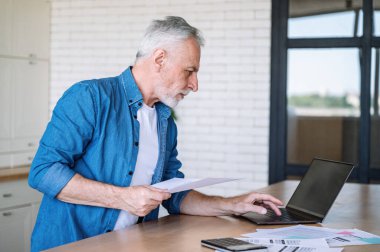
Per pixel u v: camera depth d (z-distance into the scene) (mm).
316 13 5441
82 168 2180
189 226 2205
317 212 2410
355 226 2285
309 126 5547
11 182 4641
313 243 1939
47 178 2051
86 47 5988
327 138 5516
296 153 5578
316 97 5527
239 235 2064
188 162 5703
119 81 2275
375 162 5355
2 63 5414
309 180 2605
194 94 5656
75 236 2129
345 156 5500
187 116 5688
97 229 2170
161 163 2350
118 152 2197
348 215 2531
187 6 5637
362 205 2814
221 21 5543
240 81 5520
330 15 5414
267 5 5430
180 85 2258
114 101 2215
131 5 5832
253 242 1945
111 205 2059
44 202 2199
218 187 5629
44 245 2162
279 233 2098
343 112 5477
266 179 5504
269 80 5457
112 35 5906
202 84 5629
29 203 4812
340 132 5488
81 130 2107
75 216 2145
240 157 5555
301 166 5508
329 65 5484
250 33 5477
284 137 5469
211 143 5629
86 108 2123
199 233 2088
